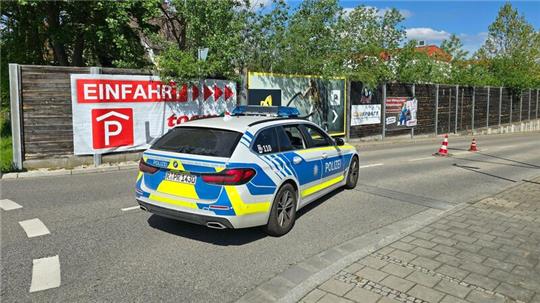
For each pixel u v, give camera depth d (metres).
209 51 14.22
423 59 26.41
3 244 5.22
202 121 6.05
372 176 10.84
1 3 16.00
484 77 36.34
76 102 11.04
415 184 9.98
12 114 10.21
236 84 14.94
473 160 15.20
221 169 5.01
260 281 4.35
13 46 17.80
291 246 5.42
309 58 17.75
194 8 14.32
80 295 3.93
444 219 6.56
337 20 18.98
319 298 3.80
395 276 4.30
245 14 16.28
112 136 11.76
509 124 38.69
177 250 5.16
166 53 13.16
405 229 6.00
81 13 16.56
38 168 10.66
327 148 7.51
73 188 8.57
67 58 18.70
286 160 5.97
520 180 11.05
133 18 16.64
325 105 18.92
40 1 15.25
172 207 5.22
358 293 3.91
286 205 5.93
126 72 11.90
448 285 4.12
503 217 6.72
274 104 16.53
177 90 13.04
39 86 10.51
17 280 4.21
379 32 23.59
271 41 16.88
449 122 29.25
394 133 23.62
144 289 4.09
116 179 9.65
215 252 5.13
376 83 21.09
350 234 5.98
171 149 5.50
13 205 7.11
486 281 4.24
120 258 4.85
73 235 5.60
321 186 7.25
